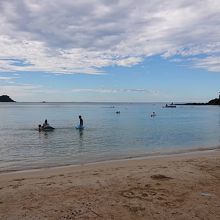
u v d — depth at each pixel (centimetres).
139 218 759
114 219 751
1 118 7044
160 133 3775
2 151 2286
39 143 2758
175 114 10356
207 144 2758
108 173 1255
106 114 9938
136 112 12181
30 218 753
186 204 858
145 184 1065
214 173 1242
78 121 6088
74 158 1953
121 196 926
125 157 1978
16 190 992
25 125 4972
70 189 1004
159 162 1603
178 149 2406
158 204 855
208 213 793
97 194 946
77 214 780
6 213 786
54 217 760
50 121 6062
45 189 1005
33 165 1691
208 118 7756
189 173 1238
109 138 3175
